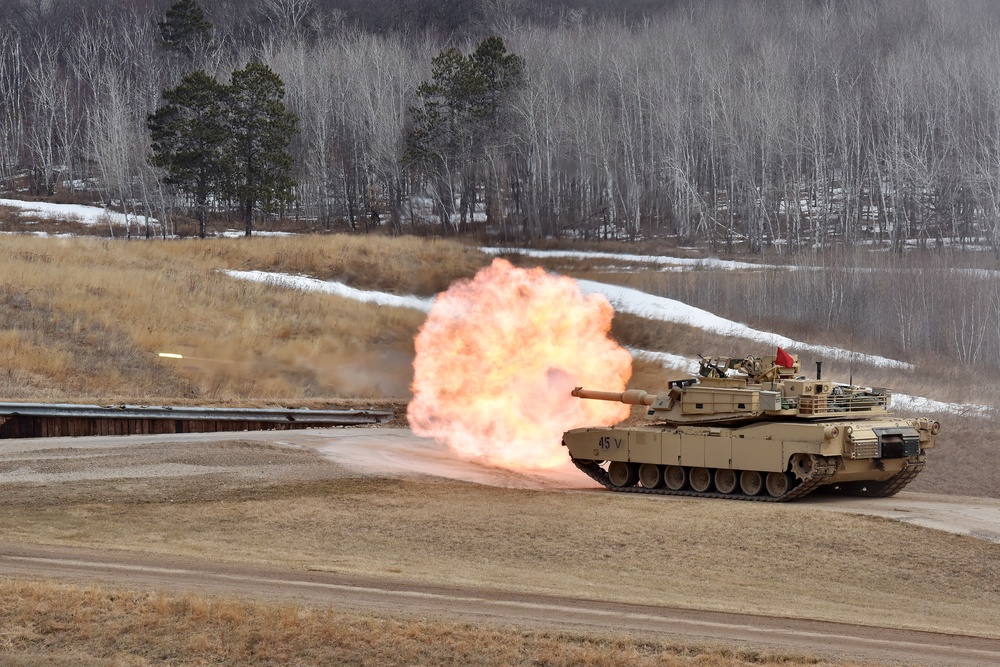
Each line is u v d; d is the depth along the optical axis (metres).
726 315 68.31
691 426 29.64
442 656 14.24
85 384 44.84
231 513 25.03
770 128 94.06
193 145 91.62
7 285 53.19
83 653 14.41
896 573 21.20
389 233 100.94
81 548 21.19
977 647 16.22
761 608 18.36
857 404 29.28
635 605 17.98
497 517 24.89
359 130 110.12
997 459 38.59
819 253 77.88
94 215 105.88
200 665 14.09
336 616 15.98
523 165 103.12
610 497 27.97
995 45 102.25
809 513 25.52
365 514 25.08
